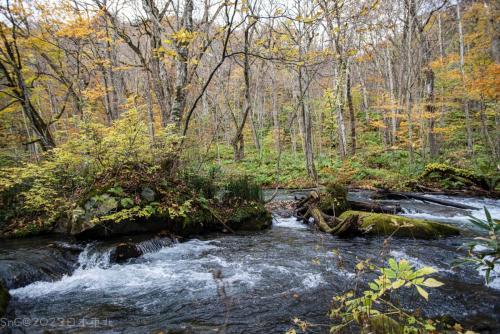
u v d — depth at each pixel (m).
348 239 6.86
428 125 16.75
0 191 7.20
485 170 12.95
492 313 3.63
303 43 9.54
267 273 4.98
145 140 7.46
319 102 21.80
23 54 10.73
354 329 3.16
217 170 9.49
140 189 7.07
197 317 3.67
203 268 5.29
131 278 4.89
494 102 15.84
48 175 7.25
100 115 15.11
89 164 7.60
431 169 13.15
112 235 6.45
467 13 19.73
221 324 3.49
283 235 7.35
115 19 9.49
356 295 4.09
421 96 18.05
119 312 3.84
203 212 7.62
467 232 7.15
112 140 6.90
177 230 7.09
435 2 17.36
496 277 4.59
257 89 20.75
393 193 11.49
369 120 24.28
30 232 6.62
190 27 7.91
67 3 8.34
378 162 17.11
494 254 2.46
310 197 9.31
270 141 25.72
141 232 6.70
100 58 10.69
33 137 15.73
